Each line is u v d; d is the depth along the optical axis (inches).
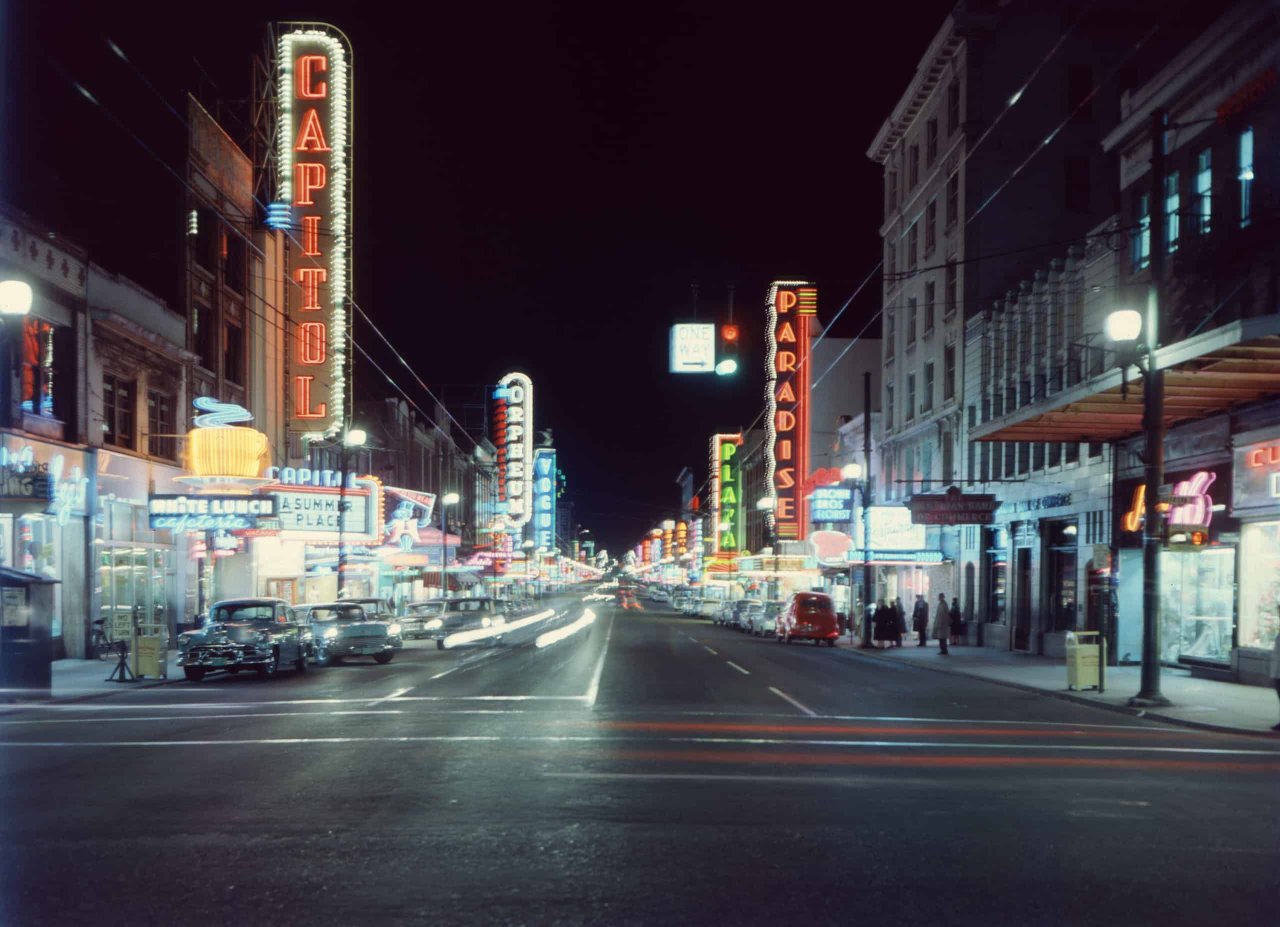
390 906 273.9
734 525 4197.8
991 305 1612.9
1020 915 270.4
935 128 1861.5
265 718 674.2
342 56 1759.4
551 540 4827.8
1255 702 804.0
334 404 1790.1
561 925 259.6
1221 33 936.9
